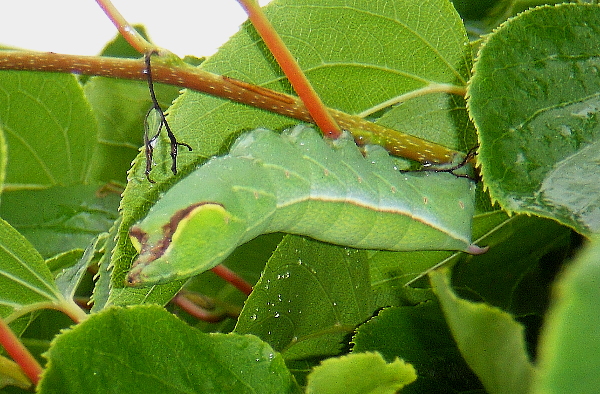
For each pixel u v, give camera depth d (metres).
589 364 0.16
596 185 0.27
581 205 0.27
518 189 0.27
